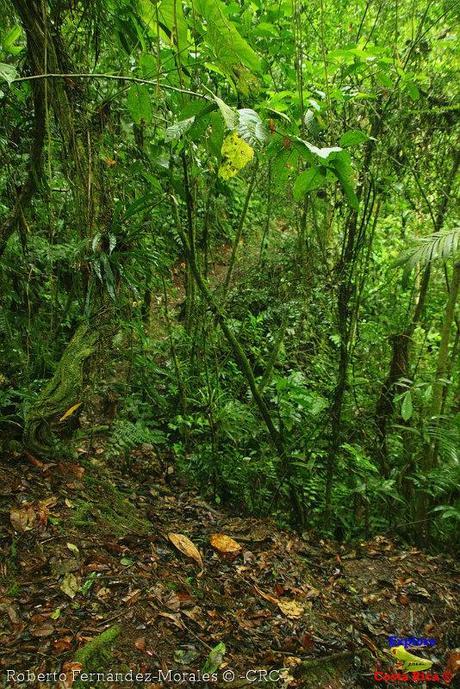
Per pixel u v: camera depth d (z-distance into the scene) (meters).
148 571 2.39
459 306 4.39
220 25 1.65
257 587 2.62
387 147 3.31
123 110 2.98
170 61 2.53
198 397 3.74
